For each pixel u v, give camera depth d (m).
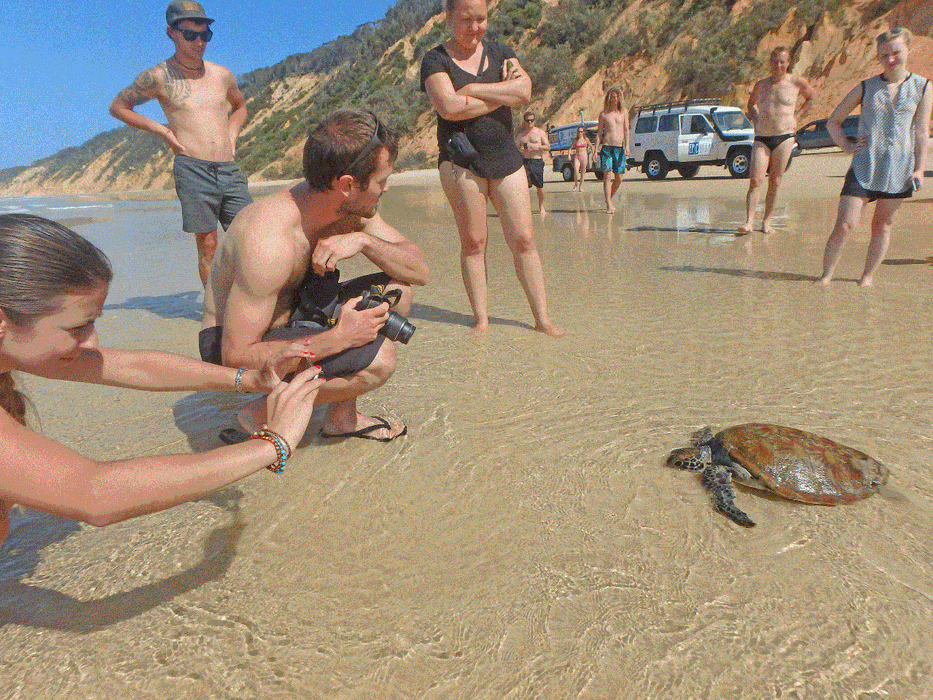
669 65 38.91
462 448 2.86
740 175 19.36
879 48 4.84
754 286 5.55
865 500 2.34
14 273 1.29
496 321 4.83
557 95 45.62
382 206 16.39
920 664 1.63
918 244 7.26
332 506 2.46
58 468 1.38
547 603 1.89
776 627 1.77
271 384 2.19
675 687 1.60
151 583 2.07
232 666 1.72
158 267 8.20
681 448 2.66
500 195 4.15
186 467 1.50
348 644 1.78
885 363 3.59
